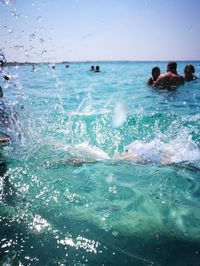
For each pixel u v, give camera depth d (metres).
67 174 2.87
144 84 10.11
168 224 2.06
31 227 2.01
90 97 7.33
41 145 3.61
